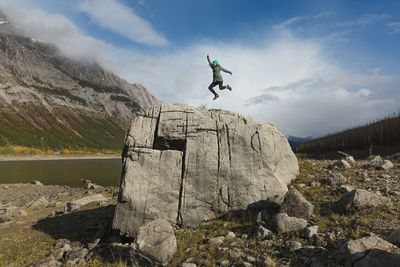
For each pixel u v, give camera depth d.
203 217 17.62
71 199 39.59
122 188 17.75
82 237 19.56
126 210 17.47
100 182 62.75
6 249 18.20
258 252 12.80
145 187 17.83
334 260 11.09
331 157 42.47
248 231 15.00
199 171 18.34
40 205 35.34
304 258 11.67
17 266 15.04
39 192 48.41
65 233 20.77
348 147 50.09
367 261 9.66
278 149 20.59
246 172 18.53
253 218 16.45
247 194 18.08
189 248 14.02
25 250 17.64
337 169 23.16
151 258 12.95
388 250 9.95
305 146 64.44
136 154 18.62
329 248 12.13
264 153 19.02
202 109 20.73
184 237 15.58
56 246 17.69
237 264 12.14
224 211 17.81
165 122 19.41
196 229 16.92
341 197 16.45
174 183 18.17
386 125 46.44
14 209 29.25
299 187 19.61
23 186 55.50
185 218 17.52
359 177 20.52
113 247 14.98
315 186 19.48
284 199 15.88
